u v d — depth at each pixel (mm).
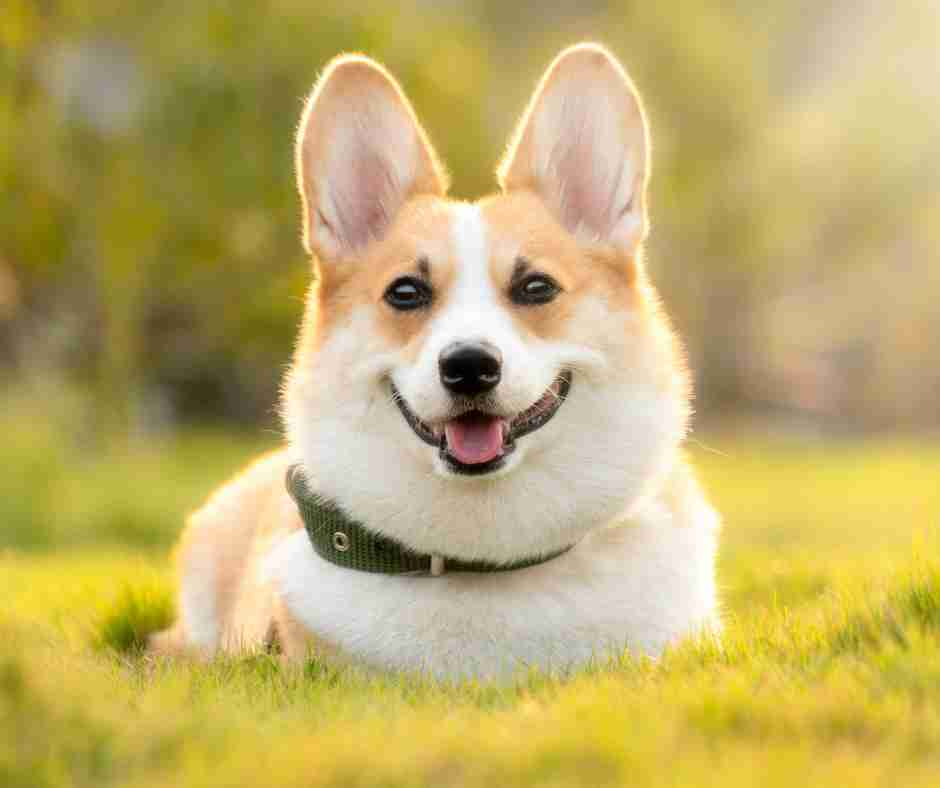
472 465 4305
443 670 4484
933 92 34969
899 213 35031
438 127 21984
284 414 5137
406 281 4625
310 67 19438
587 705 3566
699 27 32531
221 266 21562
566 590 4523
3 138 16547
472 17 32594
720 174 32750
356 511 4594
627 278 4820
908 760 3176
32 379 19875
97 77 20781
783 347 37000
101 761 3168
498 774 3094
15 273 21469
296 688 4152
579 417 4543
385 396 4582
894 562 5988
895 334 36562
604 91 4938
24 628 5336
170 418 27281
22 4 14703
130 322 21531
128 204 20203
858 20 37562
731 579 7234
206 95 19375
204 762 3164
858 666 3887
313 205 4898
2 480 14539
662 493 4898
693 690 3680
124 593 6547
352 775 3066
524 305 4566
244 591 5508
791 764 3068
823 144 34562
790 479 18125
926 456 21906
